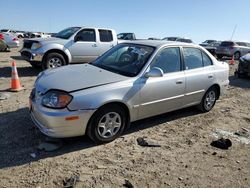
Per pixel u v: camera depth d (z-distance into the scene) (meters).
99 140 4.59
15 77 7.47
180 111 6.67
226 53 24.64
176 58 5.67
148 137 5.12
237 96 8.88
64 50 10.34
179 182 3.84
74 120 4.19
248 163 4.54
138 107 4.93
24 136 4.72
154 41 5.84
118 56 5.59
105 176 3.81
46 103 4.19
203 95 6.38
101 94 4.38
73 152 4.36
